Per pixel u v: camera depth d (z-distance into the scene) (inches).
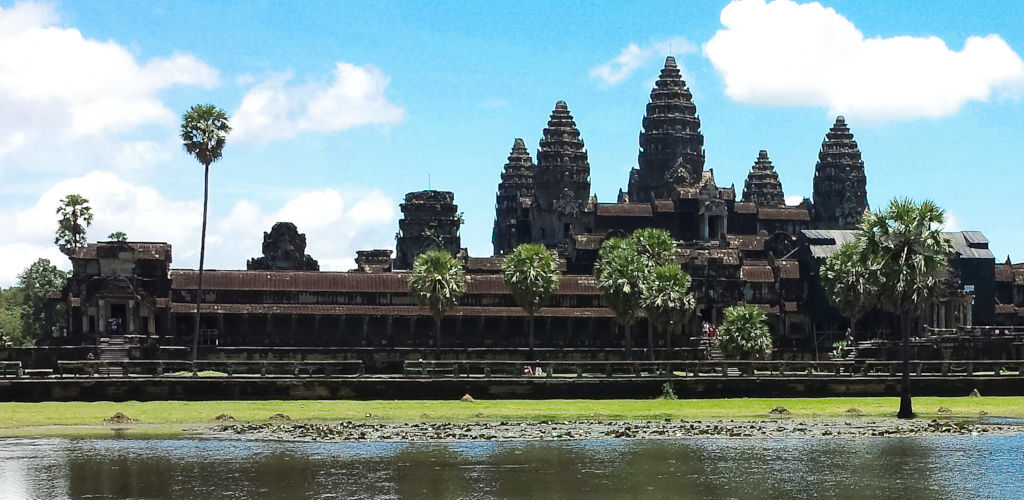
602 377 5157.5
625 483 3112.7
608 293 6638.8
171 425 4207.7
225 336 7391.7
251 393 4899.1
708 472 3253.0
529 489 3038.9
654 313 6604.3
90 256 7249.0
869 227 4574.3
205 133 6683.1
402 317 7529.5
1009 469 3299.7
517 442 3767.2
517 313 7568.9
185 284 7362.2
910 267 4500.5
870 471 3270.2
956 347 6697.8
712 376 5226.4
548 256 6988.2
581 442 3779.5
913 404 4963.1
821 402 4992.6
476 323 7623.0
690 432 4003.4
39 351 6200.8
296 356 6594.5
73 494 2970.0
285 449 3617.1
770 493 3006.9
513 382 5029.5
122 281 7135.8
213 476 3181.6
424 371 5162.4
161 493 2982.3
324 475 3198.8
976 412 4692.4
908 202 4520.2
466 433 3964.1
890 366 5502.0
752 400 5032.0
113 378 4808.1
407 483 3102.9
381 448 3644.2
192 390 4864.7
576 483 3110.2
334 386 4948.3
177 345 7140.8
